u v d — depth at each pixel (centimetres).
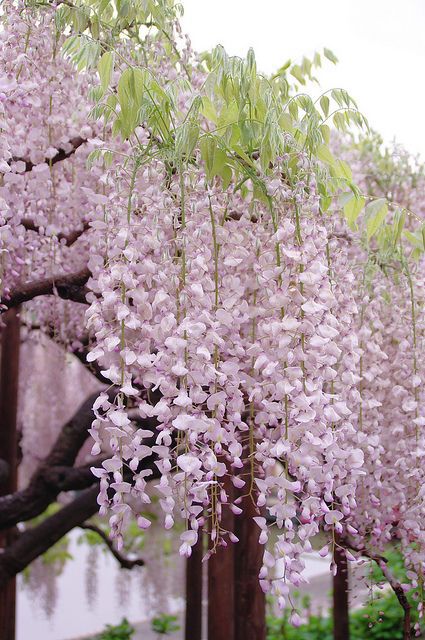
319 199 139
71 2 170
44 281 189
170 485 125
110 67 146
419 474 163
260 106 145
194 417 122
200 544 312
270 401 131
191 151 135
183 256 129
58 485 245
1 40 152
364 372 172
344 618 286
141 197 135
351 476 142
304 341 128
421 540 158
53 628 518
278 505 121
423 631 190
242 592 247
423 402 168
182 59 190
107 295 125
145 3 175
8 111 157
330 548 131
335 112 164
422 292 177
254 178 141
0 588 259
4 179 157
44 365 374
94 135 197
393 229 177
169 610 511
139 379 158
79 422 257
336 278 155
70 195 201
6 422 307
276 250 132
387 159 278
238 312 139
